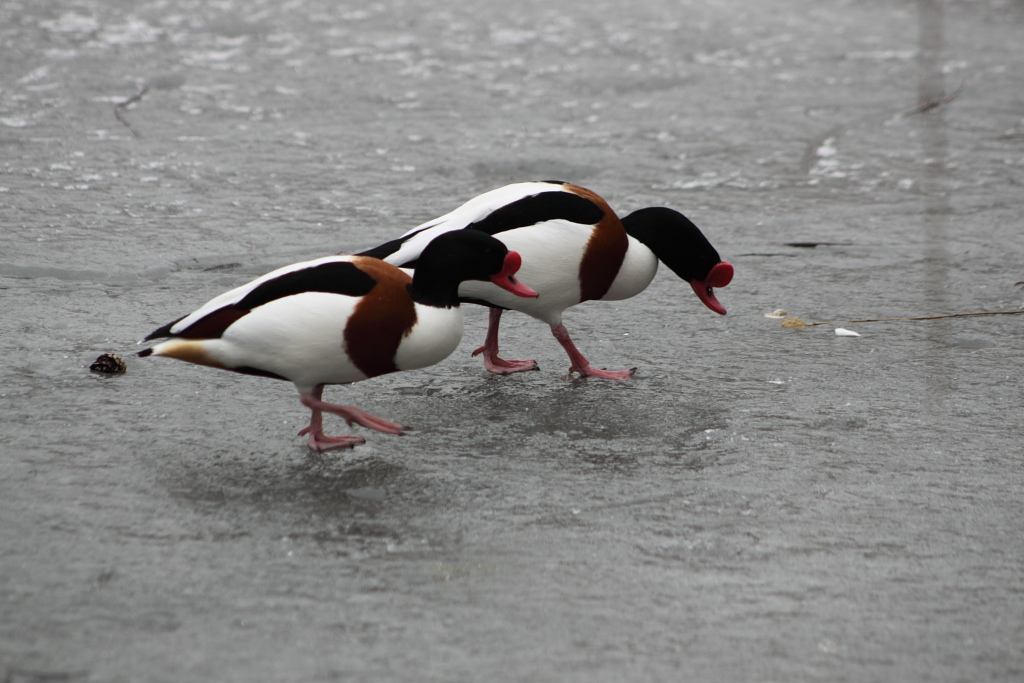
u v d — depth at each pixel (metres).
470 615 6.09
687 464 8.16
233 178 16.17
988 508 7.53
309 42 25.92
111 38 25.27
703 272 10.27
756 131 19.88
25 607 6.00
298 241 13.52
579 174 17.23
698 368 10.23
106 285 11.76
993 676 5.67
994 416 9.12
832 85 23.45
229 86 21.70
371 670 5.56
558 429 8.81
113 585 6.26
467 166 17.25
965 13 32.12
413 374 10.01
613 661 5.70
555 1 32.31
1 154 16.67
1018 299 12.10
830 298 12.22
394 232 14.01
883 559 6.82
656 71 24.23
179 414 8.80
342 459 8.13
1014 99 22.30
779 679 5.59
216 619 5.96
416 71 23.61
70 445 8.10
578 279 9.67
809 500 7.60
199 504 7.32
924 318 11.46
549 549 6.86
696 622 6.09
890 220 15.16
